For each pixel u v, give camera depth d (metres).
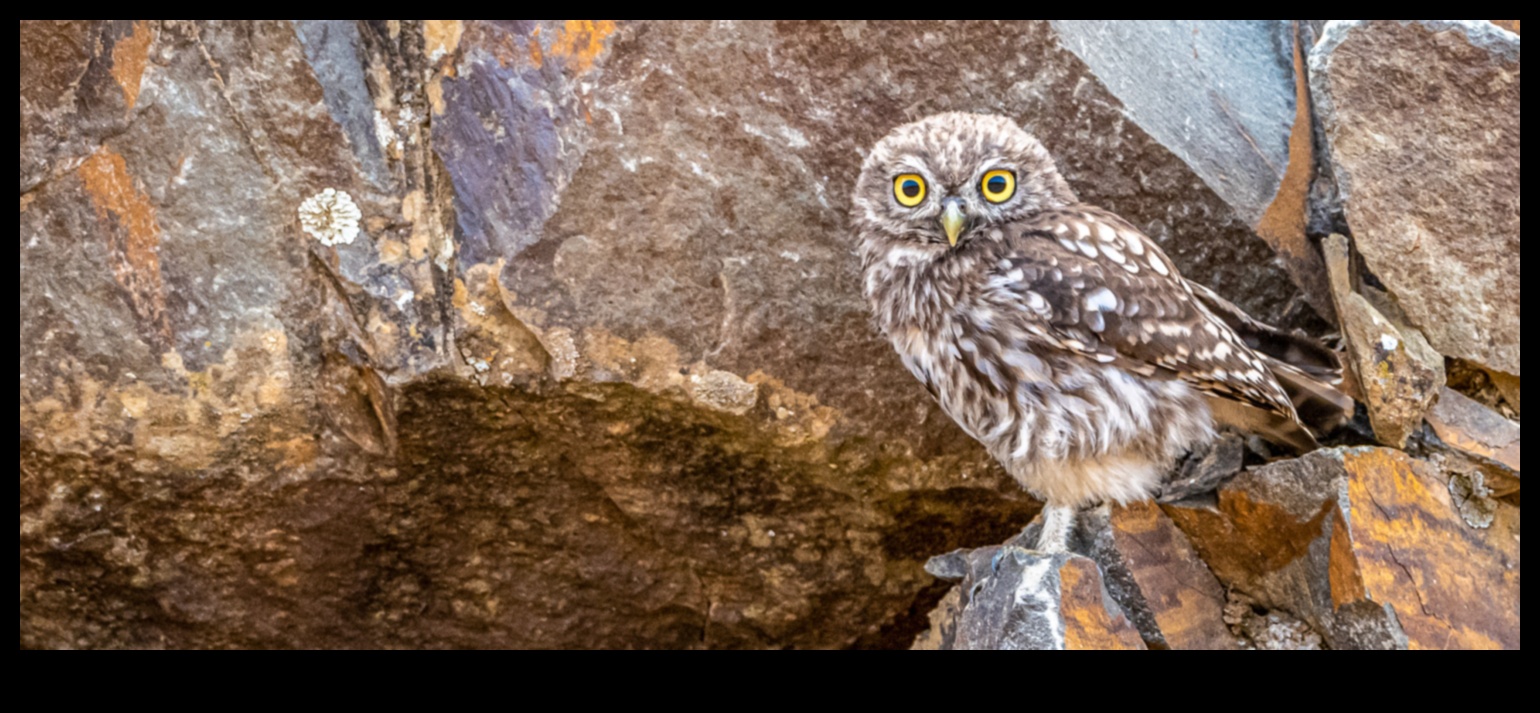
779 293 6.68
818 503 7.25
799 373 6.75
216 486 6.83
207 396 6.56
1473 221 6.73
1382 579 6.14
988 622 6.30
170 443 6.64
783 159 6.65
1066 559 6.29
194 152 6.34
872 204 6.43
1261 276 7.21
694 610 7.84
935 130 6.27
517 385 6.51
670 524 7.31
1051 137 6.91
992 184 6.23
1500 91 6.66
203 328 6.48
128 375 6.49
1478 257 6.73
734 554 7.48
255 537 7.09
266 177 6.38
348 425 6.75
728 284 6.59
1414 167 6.78
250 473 6.82
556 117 6.37
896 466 7.08
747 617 7.82
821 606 7.75
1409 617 6.12
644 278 6.47
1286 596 6.73
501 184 6.37
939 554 7.66
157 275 6.42
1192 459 7.06
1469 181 6.72
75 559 7.10
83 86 6.28
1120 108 6.86
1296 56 7.94
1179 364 6.21
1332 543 6.32
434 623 7.75
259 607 7.48
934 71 6.77
